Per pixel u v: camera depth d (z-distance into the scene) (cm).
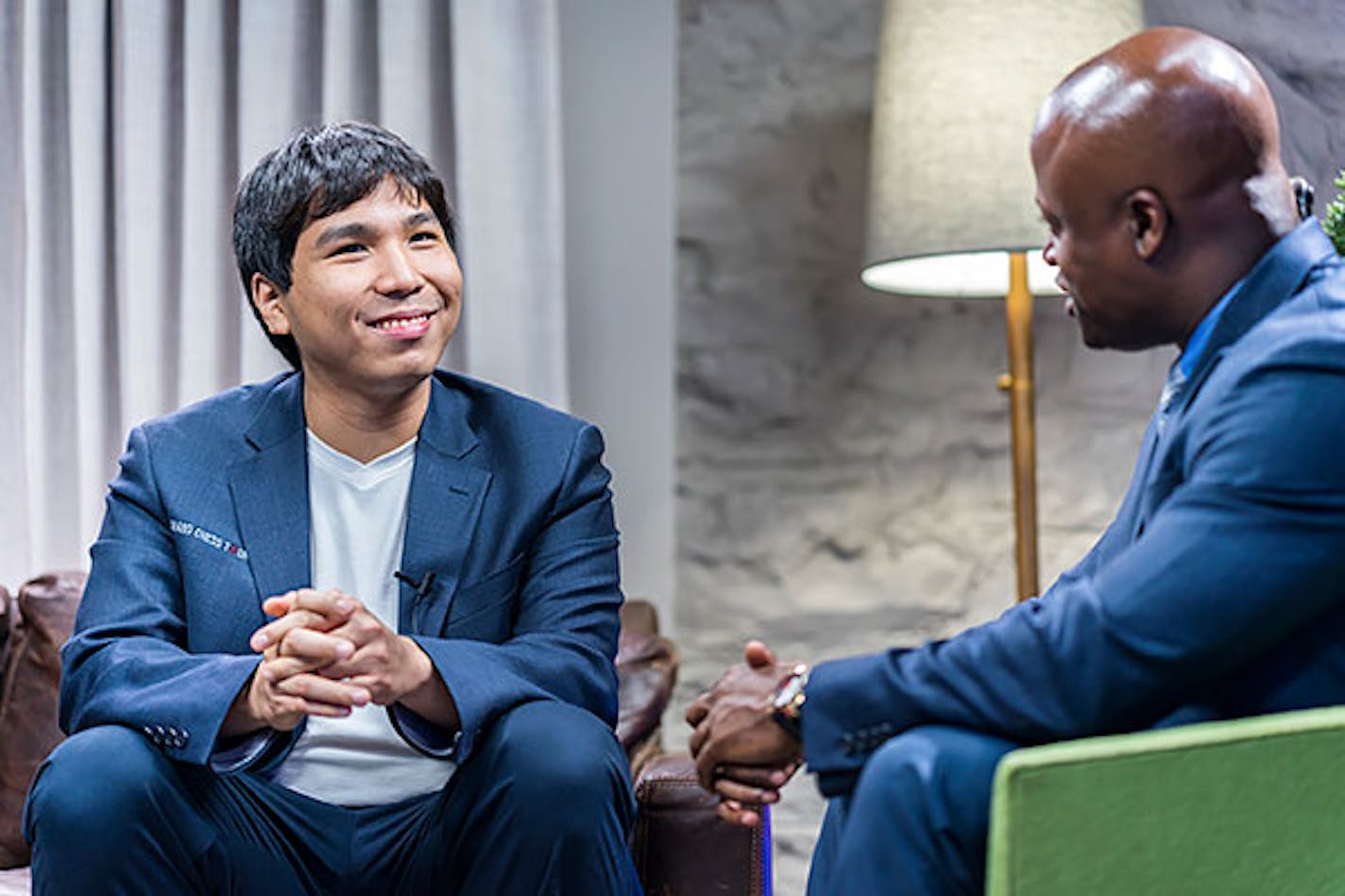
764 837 221
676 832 219
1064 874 130
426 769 211
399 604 215
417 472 219
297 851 207
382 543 219
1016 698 145
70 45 342
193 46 336
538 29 328
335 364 213
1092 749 130
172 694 196
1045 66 274
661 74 347
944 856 141
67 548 347
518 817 194
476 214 327
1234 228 152
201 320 334
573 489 225
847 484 341
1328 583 139
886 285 306
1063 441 337
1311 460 139
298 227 211
